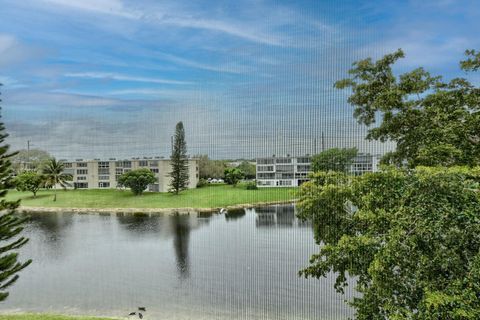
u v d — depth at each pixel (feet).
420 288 9.91
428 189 10.16
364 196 12.19
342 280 14.23
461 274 9.16
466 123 15.01
